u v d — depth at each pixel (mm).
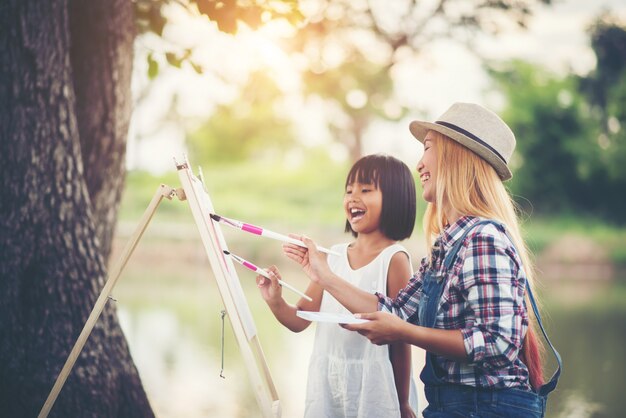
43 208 3594
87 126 4363
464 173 2568
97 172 4445
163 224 23094
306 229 23125
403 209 3184
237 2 4141
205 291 14109
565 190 26031
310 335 9266
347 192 3254
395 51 9547
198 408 5566
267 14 4215
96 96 4367
